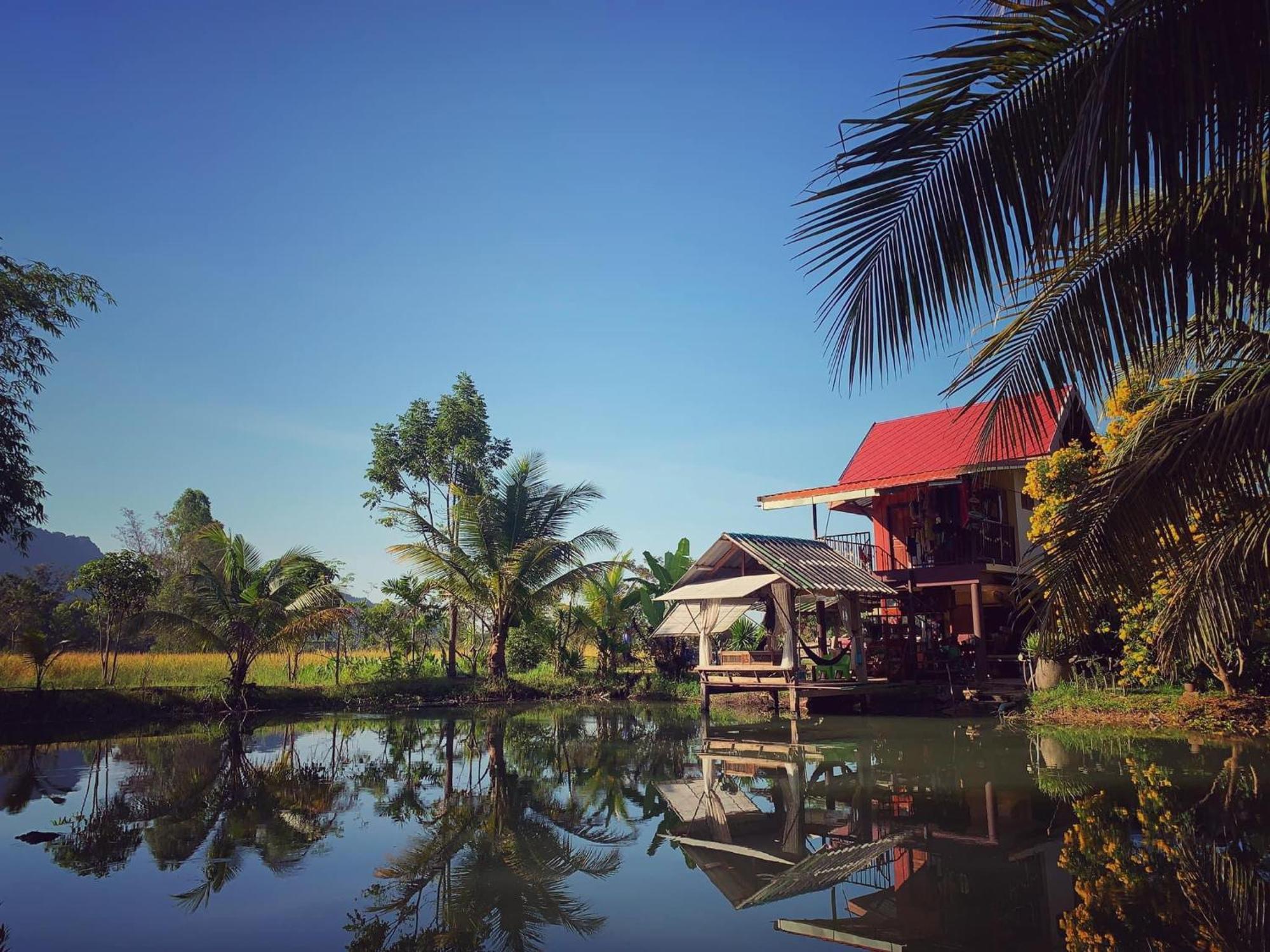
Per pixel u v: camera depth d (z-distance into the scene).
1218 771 9.40
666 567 27.02
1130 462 5.41
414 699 23.02
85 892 5.79
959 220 4.16
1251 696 13.23
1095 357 5.04
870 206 4.26
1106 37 3.79
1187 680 14.01
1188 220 4.33
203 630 20.42
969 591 22.66
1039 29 3.81
